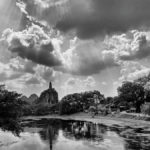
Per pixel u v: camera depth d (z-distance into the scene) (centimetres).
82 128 8756
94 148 4569
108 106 18225
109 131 7412
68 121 13838
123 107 16025
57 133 7138
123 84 15750
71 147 4734
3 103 5666
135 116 11956
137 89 14800
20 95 6153
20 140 5409
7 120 5788
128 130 7494
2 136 5172
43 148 4597
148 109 11344
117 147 4588
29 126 9875
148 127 8319
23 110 6438
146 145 4725
